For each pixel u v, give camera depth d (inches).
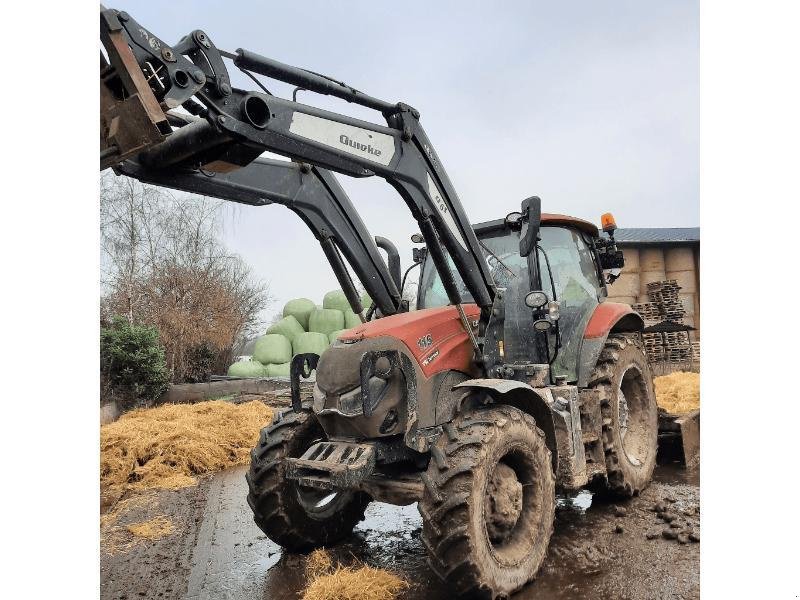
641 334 199.9
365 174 116.6
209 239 496.4
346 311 522.9
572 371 169.3
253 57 99.8
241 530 166.1
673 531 143.3
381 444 120.0
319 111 108.4
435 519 108.0
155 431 248.1
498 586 110.1
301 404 139.9
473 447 112.5
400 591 119.4
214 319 486.9
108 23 81.0
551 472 129.9
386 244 167.2
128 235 456.8
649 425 191.0
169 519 176.9
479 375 138.4
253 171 129.1
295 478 119.1
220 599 121.6
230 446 253.1
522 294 165.0
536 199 142.4
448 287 133.0
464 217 137.9
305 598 115.5
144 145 80.7
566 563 130.0
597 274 195.0
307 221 142.7
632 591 115.4
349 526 153.3
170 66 86.7
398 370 120.1
